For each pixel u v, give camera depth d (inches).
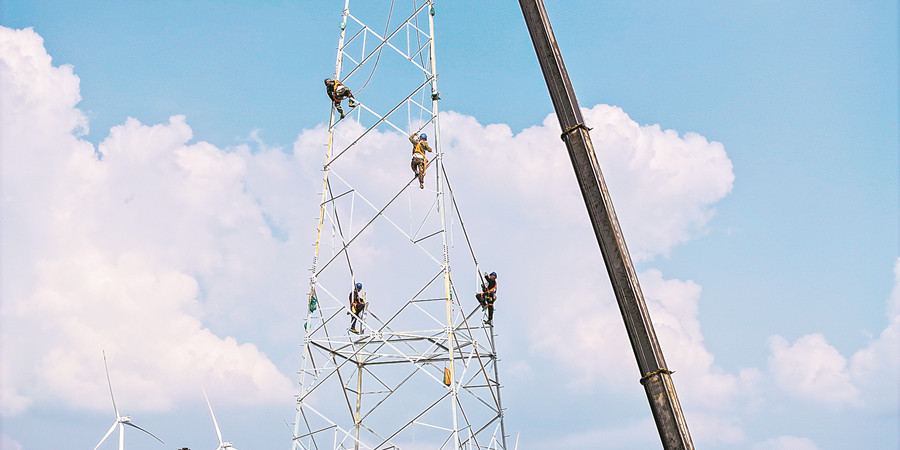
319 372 1072.2
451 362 1032.2
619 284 621.9
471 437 1109.1
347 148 1151.0
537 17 710.5
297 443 1047.0
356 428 1198.3
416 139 1136.2
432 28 1170.0
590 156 657.6
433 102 1132.5
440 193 1084.5
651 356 597.9
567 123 676.7
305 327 1087.6
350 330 1140.5
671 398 585.9
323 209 1136.8
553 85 691.4
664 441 581.9
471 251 1203.9
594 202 646.5
